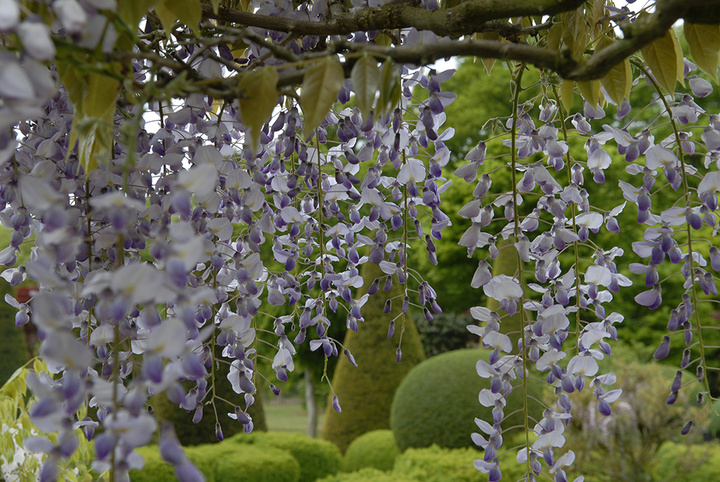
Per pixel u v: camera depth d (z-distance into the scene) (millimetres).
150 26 1547
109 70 791
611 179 9094
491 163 5816
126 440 669
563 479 1397
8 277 1361
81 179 1186
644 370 5555
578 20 1262
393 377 7914
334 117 1528
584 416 5062
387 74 912
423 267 11586
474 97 13062
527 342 1429
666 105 1264
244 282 1257
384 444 7211
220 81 902
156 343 692
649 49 1237
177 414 6789
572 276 1485
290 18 1300
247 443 7309
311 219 1641
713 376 10156
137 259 1225
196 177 761
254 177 1383
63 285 672
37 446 696
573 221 1523
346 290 1622
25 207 1200
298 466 6910
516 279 1333
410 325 8141
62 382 1089
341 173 1562
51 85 674
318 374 12109
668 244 1237
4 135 650
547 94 1655
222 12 1273
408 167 1532
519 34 1379
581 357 1414
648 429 5203
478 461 1415
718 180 1196
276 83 914
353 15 1187
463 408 6309
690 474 5516
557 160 1535
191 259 721
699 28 1166
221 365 3887
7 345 7309
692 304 1296
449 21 1021
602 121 10445
